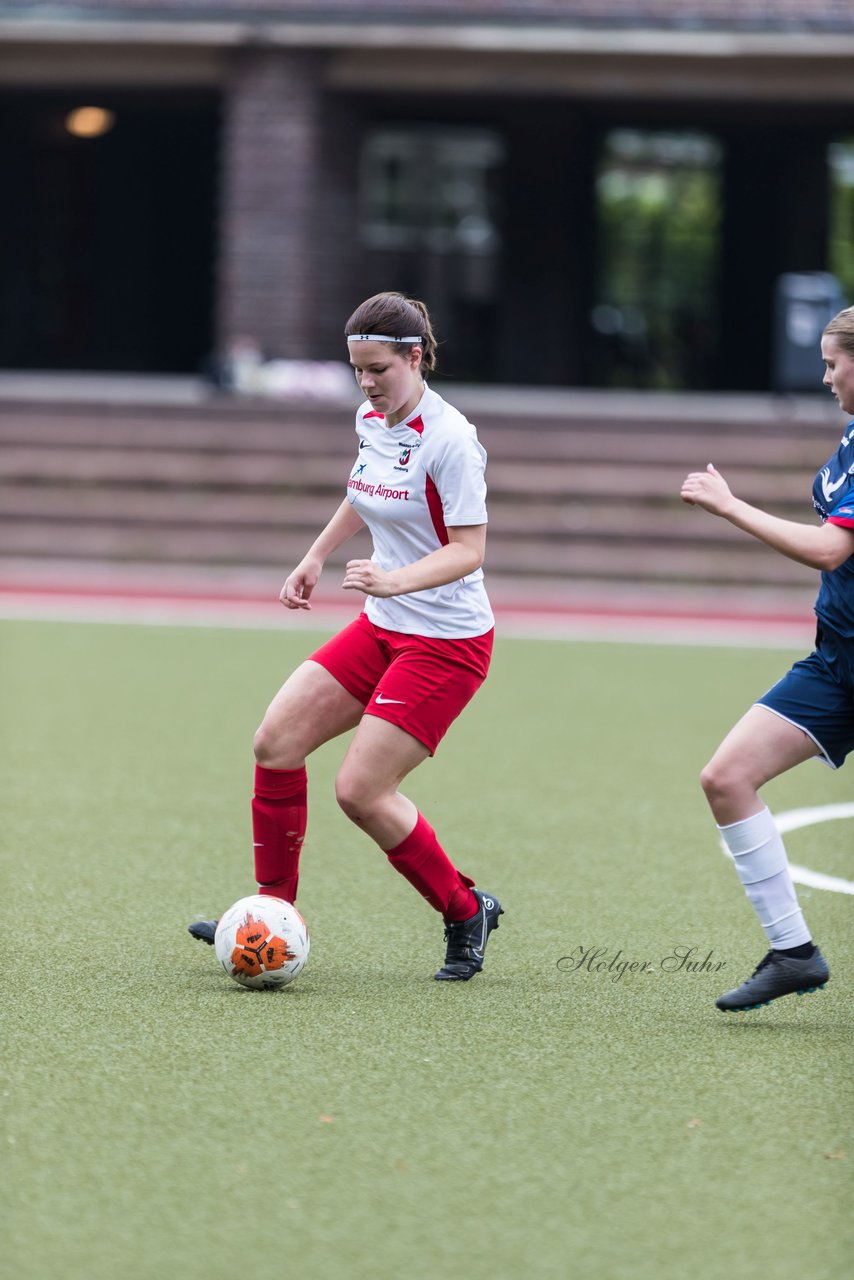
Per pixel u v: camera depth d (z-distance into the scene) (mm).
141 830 28438
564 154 83438
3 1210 13586
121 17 71625
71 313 91500
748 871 18578
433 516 19391
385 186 83438
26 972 20266
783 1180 14352
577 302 86000
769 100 76812
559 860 26906
